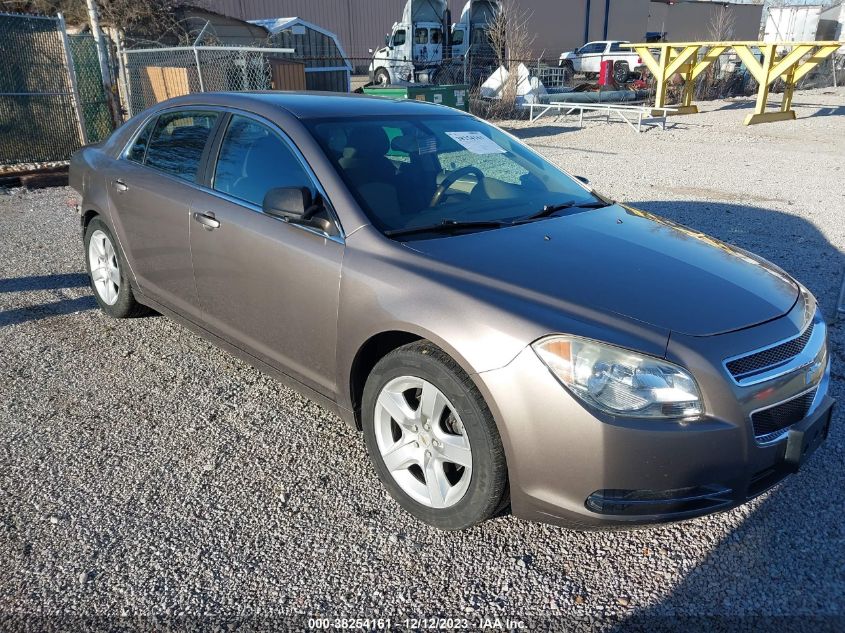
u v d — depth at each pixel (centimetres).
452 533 274
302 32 1888
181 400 370
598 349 229
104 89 1157
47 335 449
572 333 233
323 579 249
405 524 278
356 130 339
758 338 245
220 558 258
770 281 290
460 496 256
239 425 347
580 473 229
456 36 2531
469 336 242
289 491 297
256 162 340
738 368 236
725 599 243
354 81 2770
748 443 233
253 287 330
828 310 496
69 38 1103
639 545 270
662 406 225
